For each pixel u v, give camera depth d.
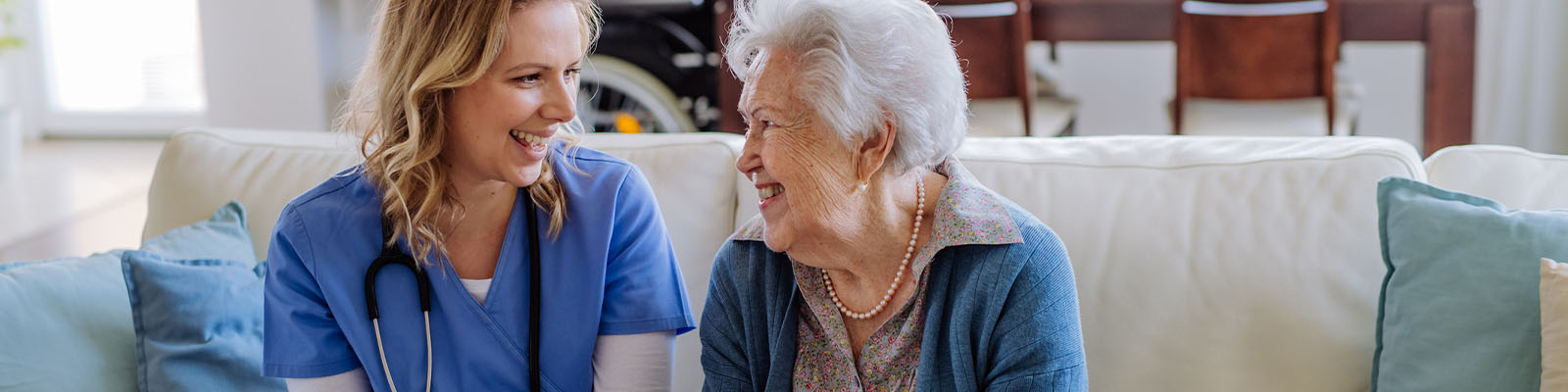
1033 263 1.24
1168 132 4.29
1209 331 1.57
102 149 6.41
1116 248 1.62
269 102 4.97
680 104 4.31
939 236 1.24
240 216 1.83
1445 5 3.64
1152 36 3.83
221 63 4.96
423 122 1.29
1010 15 3.79
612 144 1.87
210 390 1.61
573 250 1.41
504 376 1.42
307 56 4.91
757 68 1.20
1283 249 1.57
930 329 1.25
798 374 1.32
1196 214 1.62
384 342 1.38
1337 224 1.56
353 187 1.40
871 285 1.29
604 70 4.32
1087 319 1.60
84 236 4.47
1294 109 3.83
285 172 1.89
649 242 1.46
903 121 1.18
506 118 1.27
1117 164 1.69
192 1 6.61
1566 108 3.94
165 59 6.68
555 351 1.42
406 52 1.27
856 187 1.21
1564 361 1.29
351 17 4.94
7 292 1.56
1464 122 3.70
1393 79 4.41
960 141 1.25
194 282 1.63
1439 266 1.43
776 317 1.32
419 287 1.37
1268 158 1.65
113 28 6.66
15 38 5.74
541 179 1.41
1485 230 1.42
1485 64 4.14
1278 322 1.55
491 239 1.43
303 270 1.38
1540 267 1.36
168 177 1.92
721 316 1.38
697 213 1.78
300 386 1.39
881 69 1.16
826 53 1.15
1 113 5.55
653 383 1.45
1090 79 4.75
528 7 1.24
